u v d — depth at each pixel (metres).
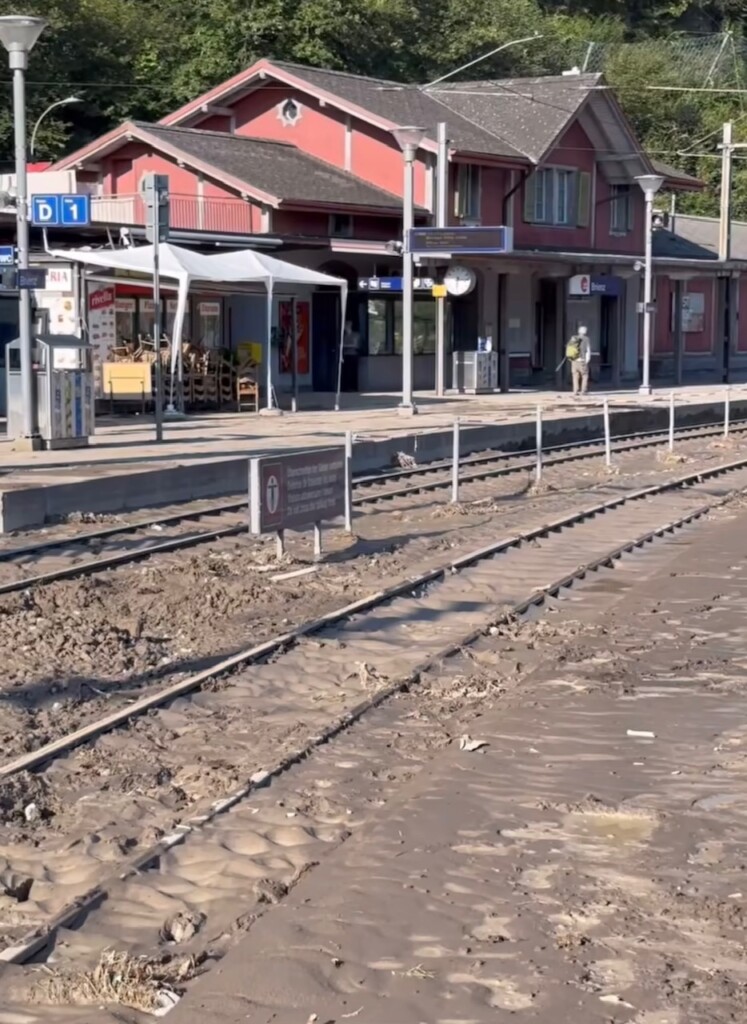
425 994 5.07
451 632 11.88
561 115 44.41
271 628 11.90
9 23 20.53
